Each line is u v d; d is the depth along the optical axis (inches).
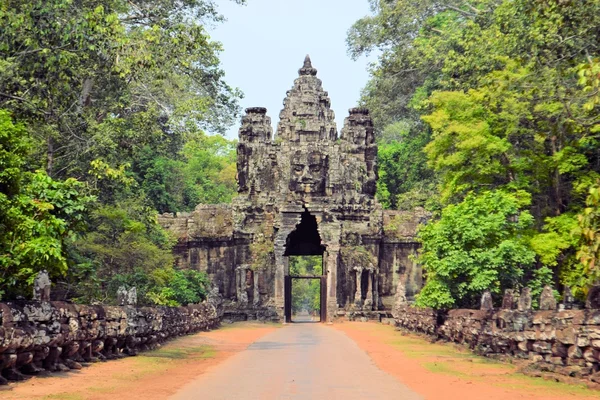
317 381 756.6
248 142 2677.2
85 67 1464.1
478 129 1446.9
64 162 1635.1
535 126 1435.8
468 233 1320.1
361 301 2576.3
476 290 1312.7
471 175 1530.5
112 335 945.5
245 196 2652.6
